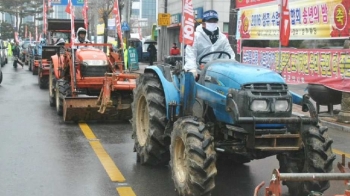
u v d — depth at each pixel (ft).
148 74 25.70
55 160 25.57
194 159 18.17
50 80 46.11
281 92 18.90
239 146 19.52
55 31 67.77
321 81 40.50
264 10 49.29
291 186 20.07
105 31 106.73
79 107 35.53
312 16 42.70
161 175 23.27
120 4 95.71
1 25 264.93
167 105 22.57
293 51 44.88
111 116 36.88
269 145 18.79
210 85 20.72
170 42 118.32
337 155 28.22
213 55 23.44
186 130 18.92
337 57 38.22
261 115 18.51
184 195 18.98
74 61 38.88
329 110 41.09
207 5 91.71
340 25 38.50
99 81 39.81
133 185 21.67
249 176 23.53
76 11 131.54
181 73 22.52
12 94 54.44
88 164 24.98
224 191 21.17
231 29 50.80
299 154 19.67
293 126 18.93
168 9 118.01
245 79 18.86
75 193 20.47
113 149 28.40
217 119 20.47
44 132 32.78
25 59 114.21
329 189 21.35
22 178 22.33
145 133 25.41
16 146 28.45
